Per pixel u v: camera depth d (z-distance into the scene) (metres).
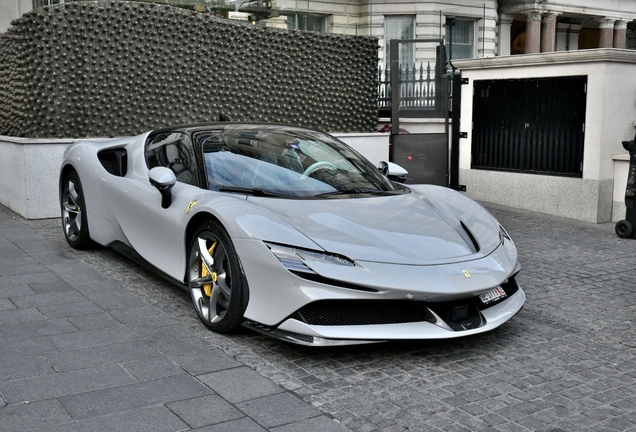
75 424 2.79
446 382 3.38
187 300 4.59
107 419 2.84
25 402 2.98
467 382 3.39
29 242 6.24
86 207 5.64
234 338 3.88
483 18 24.34
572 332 4.20
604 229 7.89
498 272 3.83
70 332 3.90
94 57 8.18
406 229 3.99
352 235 3.77
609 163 8.34
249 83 9.58
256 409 2.98
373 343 3.84
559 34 30.06
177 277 4.36
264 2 13.10
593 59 8.18
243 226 3.71
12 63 8.00
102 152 5.74
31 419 2.82
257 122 5.28
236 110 9.48
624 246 6.91
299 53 9.96
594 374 3.53
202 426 2.80
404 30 23.14
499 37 26.47
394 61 10.51
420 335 3.52
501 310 3.92
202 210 4.00
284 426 2.83
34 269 5.28
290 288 3.50
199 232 4.04
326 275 3.44
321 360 3.61
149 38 8.62
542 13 26.80
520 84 9.13
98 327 4.00
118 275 5.16
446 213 4.43
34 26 7.76
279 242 3.59
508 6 26.28
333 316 3.54
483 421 2.96
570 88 8.54
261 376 3.36
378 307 3.58
